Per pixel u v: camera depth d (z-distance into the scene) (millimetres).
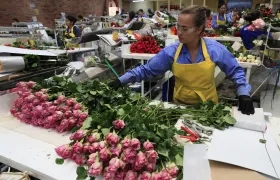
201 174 726
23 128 1123
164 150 796
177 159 792
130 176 704
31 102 1147
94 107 1140
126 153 709
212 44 1420
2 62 1285
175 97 1592
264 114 1198
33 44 2428
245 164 754
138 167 697
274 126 1107
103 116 883
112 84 1415
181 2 11727
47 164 854
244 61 2467
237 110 1199
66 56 1962
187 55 1432
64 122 1021
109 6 13148
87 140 831
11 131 1093
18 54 1461
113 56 2412
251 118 1084
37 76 1465
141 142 768
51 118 1031
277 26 3086
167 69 1566
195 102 1518
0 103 1287
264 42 2891
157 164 771
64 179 782
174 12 6480
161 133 853
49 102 1118
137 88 2150
